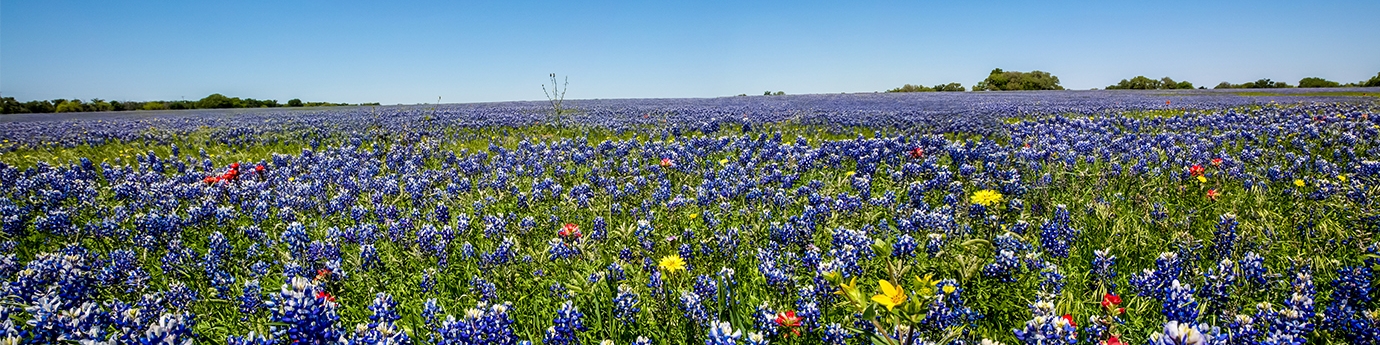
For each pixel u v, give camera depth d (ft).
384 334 10.68
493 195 25.31
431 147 42.06
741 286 14.29
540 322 12.96
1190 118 53.42
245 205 23.62
